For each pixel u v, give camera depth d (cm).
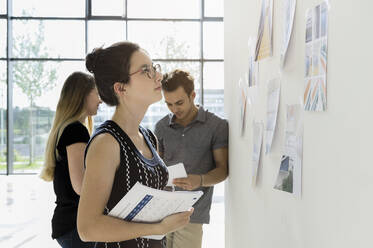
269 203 208
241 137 267
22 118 1070
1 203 776
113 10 1040
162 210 160
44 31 1052
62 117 244
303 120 162
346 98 129
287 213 181
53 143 243
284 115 185
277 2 195
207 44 1041
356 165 124
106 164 153
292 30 173
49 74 1059
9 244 527
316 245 152
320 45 146
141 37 1038
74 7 1044
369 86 116
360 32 121
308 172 158
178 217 165
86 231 150
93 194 151
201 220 299
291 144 174
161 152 307
